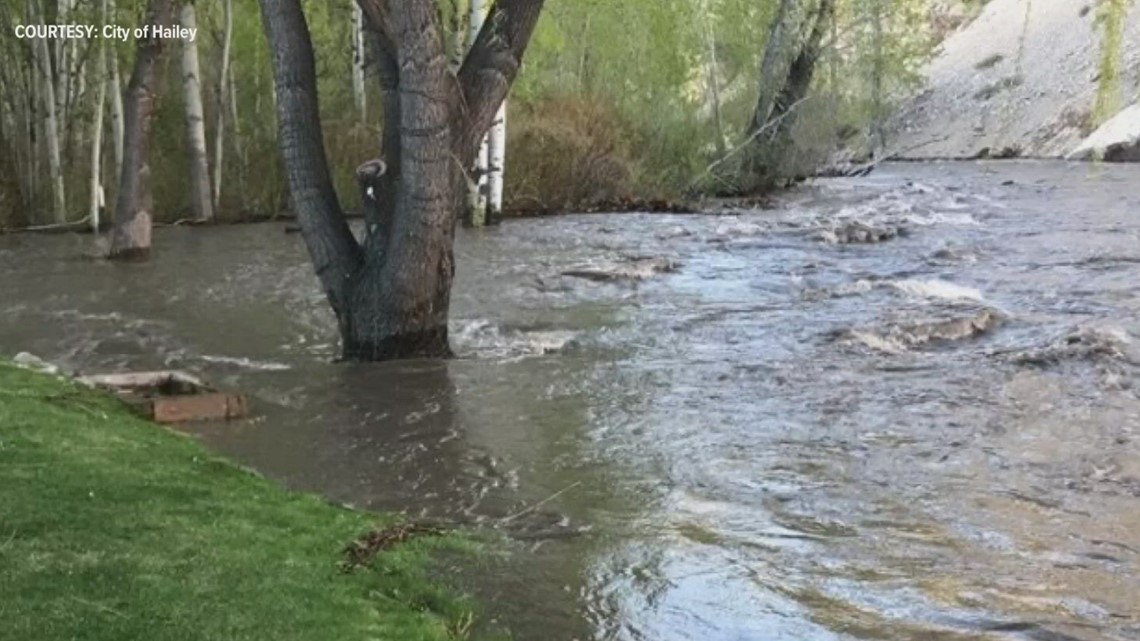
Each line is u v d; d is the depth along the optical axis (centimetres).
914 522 551
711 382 856
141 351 970
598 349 977
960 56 6325
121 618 364
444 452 670
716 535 529
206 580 404
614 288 1319
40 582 386
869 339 1003
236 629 366
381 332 920
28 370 749
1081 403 784
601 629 418
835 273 1423
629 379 864
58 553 413
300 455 659
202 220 2027
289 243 1734
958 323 1038
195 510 483
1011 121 5441
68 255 1602
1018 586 469
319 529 486
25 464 516
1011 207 2302
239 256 1591
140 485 506
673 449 679
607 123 2500
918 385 841
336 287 933
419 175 874
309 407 772
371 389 823
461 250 1662
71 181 1970
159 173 2094
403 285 905
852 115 3019
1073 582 475
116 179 1984
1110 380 841
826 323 1084
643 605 442
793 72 2744
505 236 1856
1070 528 544
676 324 1091
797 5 2706
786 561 495
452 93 880
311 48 912
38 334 1046
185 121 2055
